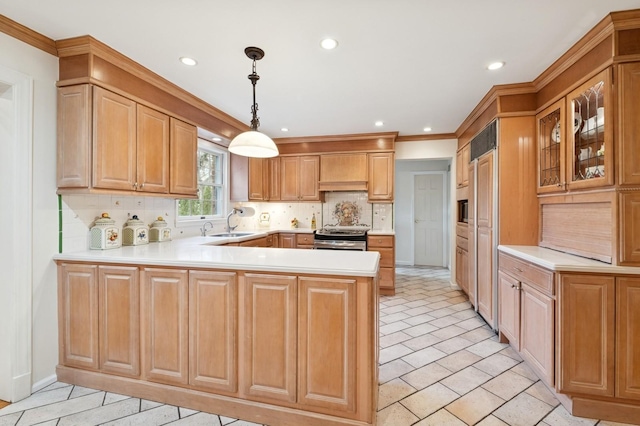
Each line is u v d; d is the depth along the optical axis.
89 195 2.44
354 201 5.08
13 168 1.97
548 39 2.04
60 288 2.18
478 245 3.42
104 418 1.81
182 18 1.83
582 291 1.82
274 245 4.69
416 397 2.01
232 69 2.48
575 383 1.83
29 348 2.02
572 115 2.21
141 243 2.77
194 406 1.91
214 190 4.39
